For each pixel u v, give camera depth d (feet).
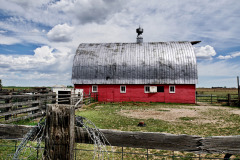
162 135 9.91
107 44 113.19
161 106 76.89
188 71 93.40
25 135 10.14
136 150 22.00
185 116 49.49
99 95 98.78
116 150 21.86
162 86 96.27
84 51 107.76
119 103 88.63
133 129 33.32
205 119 44.75
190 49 100.27
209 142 9.54
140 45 108.58
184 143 9.71
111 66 99.81
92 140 10.25
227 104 84.33
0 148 20.25
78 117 11.11
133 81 96.32
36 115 41.55
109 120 42.01
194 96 91.86
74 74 101.96
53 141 9.39
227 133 30.55
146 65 97.30
